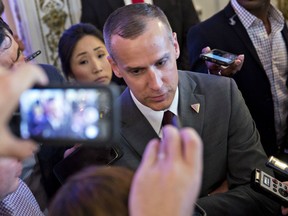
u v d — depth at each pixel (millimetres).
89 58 1826
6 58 1248
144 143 1173
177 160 478
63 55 1863
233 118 1246
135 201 467
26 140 512
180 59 2285
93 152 1110
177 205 456
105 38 1111
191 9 2373
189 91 1240
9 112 443
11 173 850
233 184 1247
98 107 510
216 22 1790
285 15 2258
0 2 1711
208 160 1236
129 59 1044
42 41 2732
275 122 1828
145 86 1078
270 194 1079
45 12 2689
